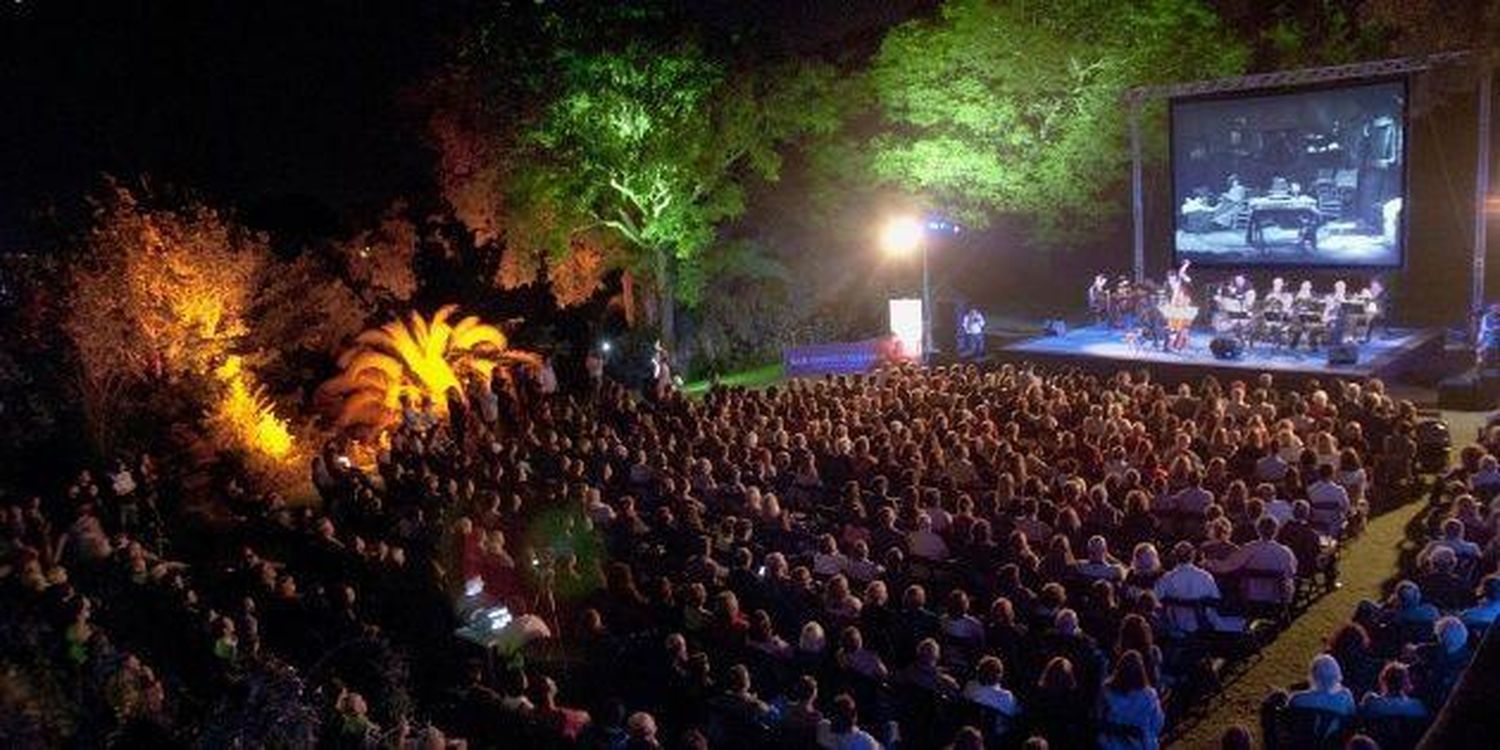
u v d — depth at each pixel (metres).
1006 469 15.59
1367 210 26.14
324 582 14.60
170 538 19.27
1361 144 25.94
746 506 15.16
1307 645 12.52
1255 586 12.15
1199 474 14.93
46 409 22.25
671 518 14.25
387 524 16.33
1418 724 8.45
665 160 31.86
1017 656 10.43
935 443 16.73
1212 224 28.83
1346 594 13.80
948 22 32.19
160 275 24.05
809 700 9.47
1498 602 9.84
